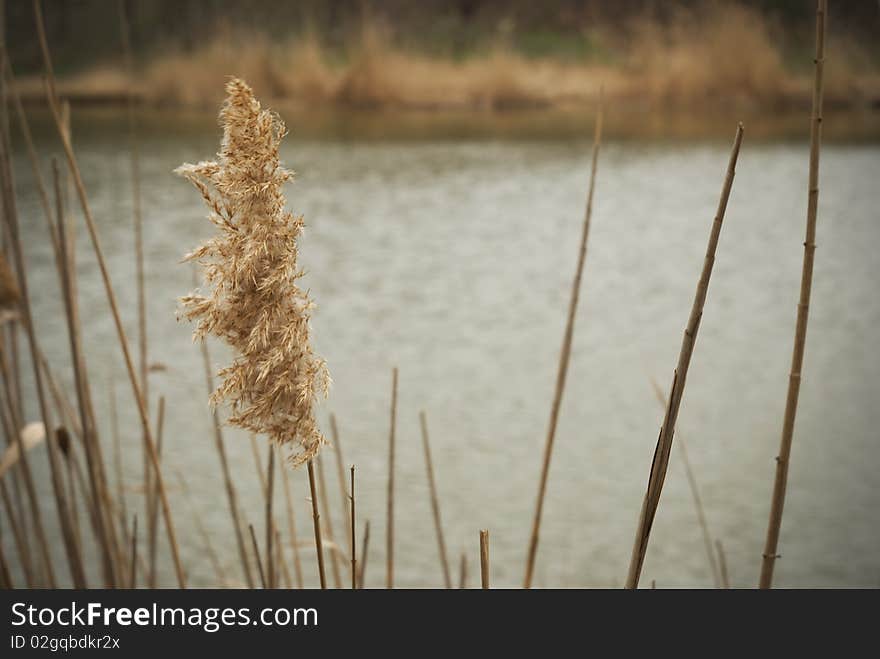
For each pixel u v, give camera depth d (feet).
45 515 20.47
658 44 88.12
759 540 21.59
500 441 25.49
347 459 24.31
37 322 33.09
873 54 89.92
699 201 53.01
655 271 41.52
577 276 10.94
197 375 28.81
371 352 31.76
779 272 41.75
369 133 70.74
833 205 52.26
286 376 6.49
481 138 69.36
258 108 6.39
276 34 91.66
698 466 24.95
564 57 93.20
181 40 86.12
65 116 10.25
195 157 56.59
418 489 22.95
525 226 47.75
